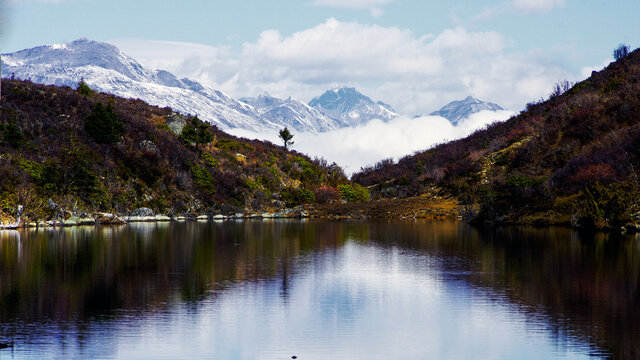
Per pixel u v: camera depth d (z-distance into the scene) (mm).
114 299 24453
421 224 71188
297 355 17906
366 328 20656
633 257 36469
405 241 48438
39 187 67438
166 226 66938
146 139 91375
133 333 19812
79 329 20125
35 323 20688
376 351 18297
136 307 23125
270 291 26484
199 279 29250
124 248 41875
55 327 20281
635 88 90250
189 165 92375
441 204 90688
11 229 58906
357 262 35500
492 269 32438
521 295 25422
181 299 24656
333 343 19016
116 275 30031
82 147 77938
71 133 80000
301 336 19703
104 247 42438
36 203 63469
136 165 83438
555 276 29828
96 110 83875
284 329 20469
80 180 71000
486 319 21609
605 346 18391
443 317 21984
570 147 85875
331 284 28188
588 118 91000
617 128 82188
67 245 43406
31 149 73312
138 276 29844
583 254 38156
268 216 89188
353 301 24578
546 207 68500
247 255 38656
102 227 63812
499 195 75188
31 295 24969
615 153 68688
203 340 19188
